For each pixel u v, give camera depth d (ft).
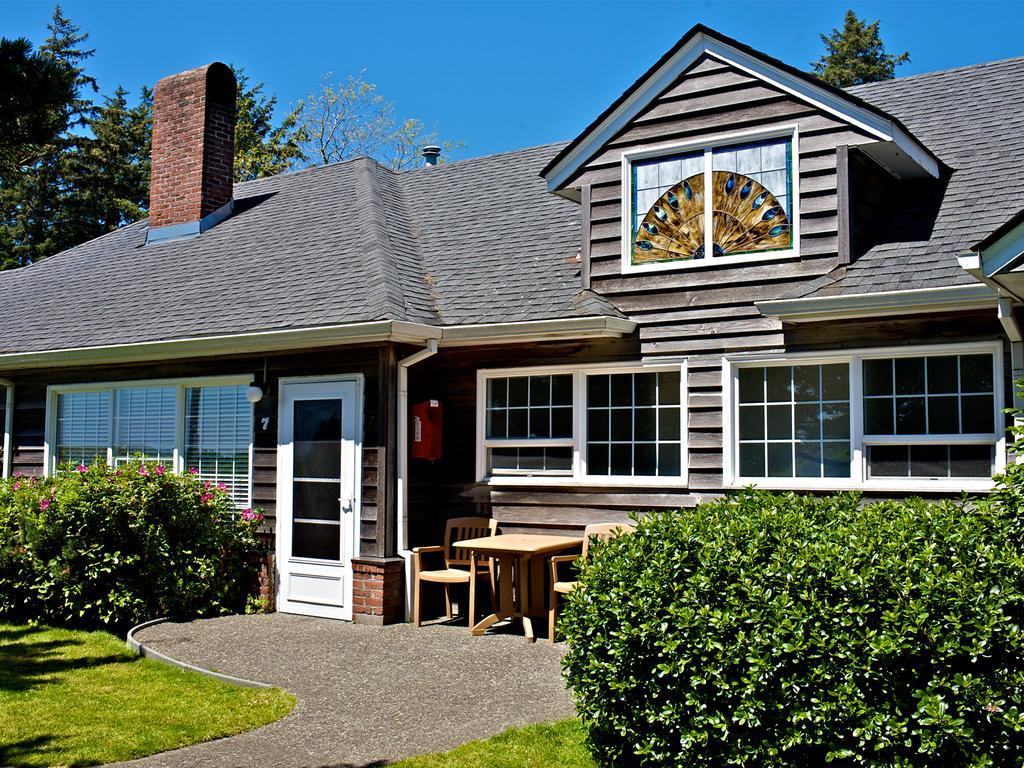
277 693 22.39
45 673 24.77
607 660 17.29
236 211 47.24
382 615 29.84
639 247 30.99
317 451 32.30
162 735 19.45
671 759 16.58
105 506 30.81
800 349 28.02
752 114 29.45
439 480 33.88
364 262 35.22
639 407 30.83
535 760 17.61
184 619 31.17
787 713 15.58
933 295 24.84
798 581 15.96
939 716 14.39
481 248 37.47
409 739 19.01
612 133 31.65
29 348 39.27
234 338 32.45
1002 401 25.11
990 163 30.81
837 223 27.96
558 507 31.55
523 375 32.73
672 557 17.37
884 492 26.53
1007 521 16.61
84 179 109.91
